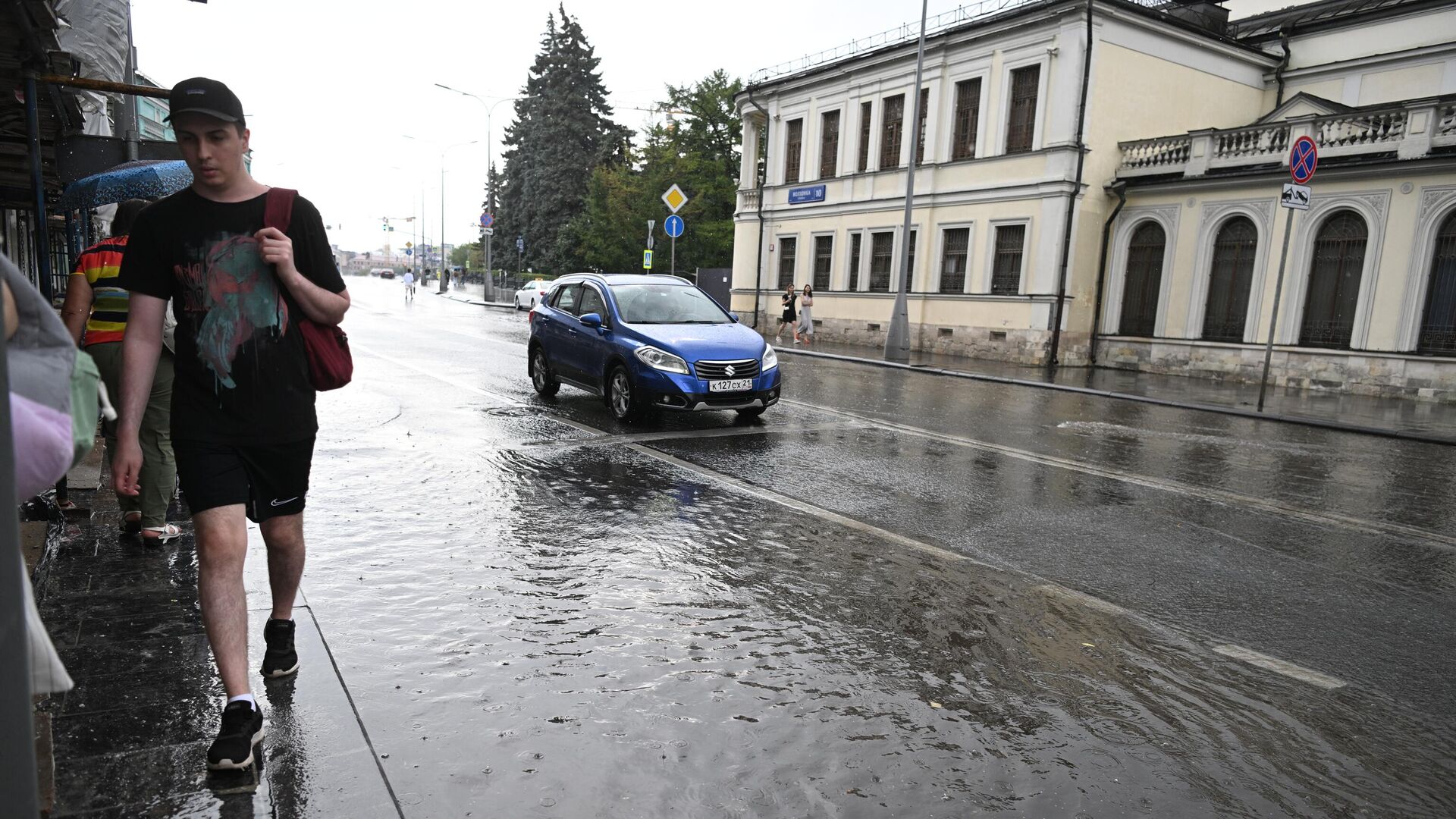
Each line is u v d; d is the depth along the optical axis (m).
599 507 6.04
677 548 5.16
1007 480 7.53
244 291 2.68
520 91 65.00
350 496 6.00
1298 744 3.10
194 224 2.65
